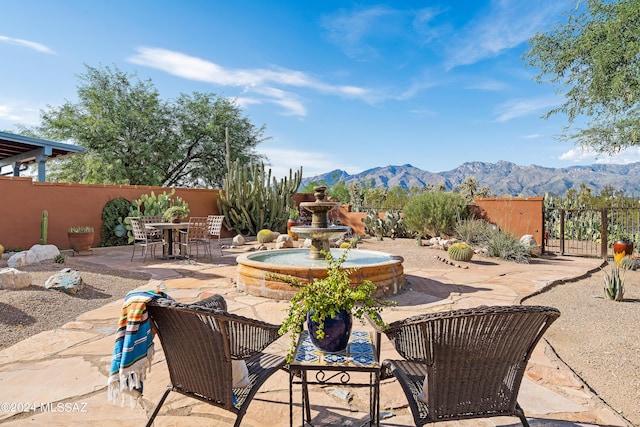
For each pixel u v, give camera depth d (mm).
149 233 9367
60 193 10305
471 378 1787
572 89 9852
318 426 2221
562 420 2295
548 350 3443
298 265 5594
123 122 19391
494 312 1600
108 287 5812
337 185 24781
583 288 6324
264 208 14148
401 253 9680
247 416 2328
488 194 28984
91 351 3352
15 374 2891
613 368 3152
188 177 22625
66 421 2250
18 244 9555
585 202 14367
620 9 8281
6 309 4270
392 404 2492
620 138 9680
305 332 2533
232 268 7695
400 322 1827
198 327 1783
